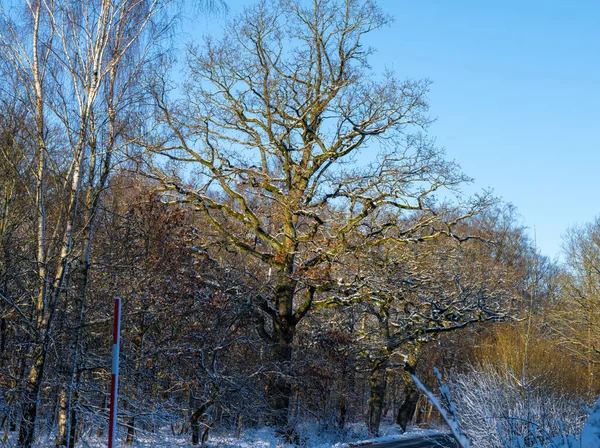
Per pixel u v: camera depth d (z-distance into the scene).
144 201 18.36
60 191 13.41
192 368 18.39
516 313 30.39
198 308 18.25
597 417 4.94
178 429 21.22
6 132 13.41
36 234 14.55
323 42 24.70
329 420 28.69
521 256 43.16
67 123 13.22
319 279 23.44
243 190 24.94
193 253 21.30
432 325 27.84
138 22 13.91
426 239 24.42
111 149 13.58
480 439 12.67
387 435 30.58
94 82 13.35
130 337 17.70
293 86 24.83
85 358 14.16
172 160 23.12
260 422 24.45
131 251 16.31
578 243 37.09
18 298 14.97
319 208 23.70
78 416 14.05
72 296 13.62
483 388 14.68
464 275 28.78
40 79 13.23
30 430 12.16
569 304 36.69
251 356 24.19
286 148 24.36
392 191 23.38
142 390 16.61
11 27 13.27
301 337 27.95
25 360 13.59
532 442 10.23
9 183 15.45
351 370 28.28
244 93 24.12
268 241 24.41
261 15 24.11
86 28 13.42
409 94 24.02
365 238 23.75
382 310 28.83
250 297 21.94
